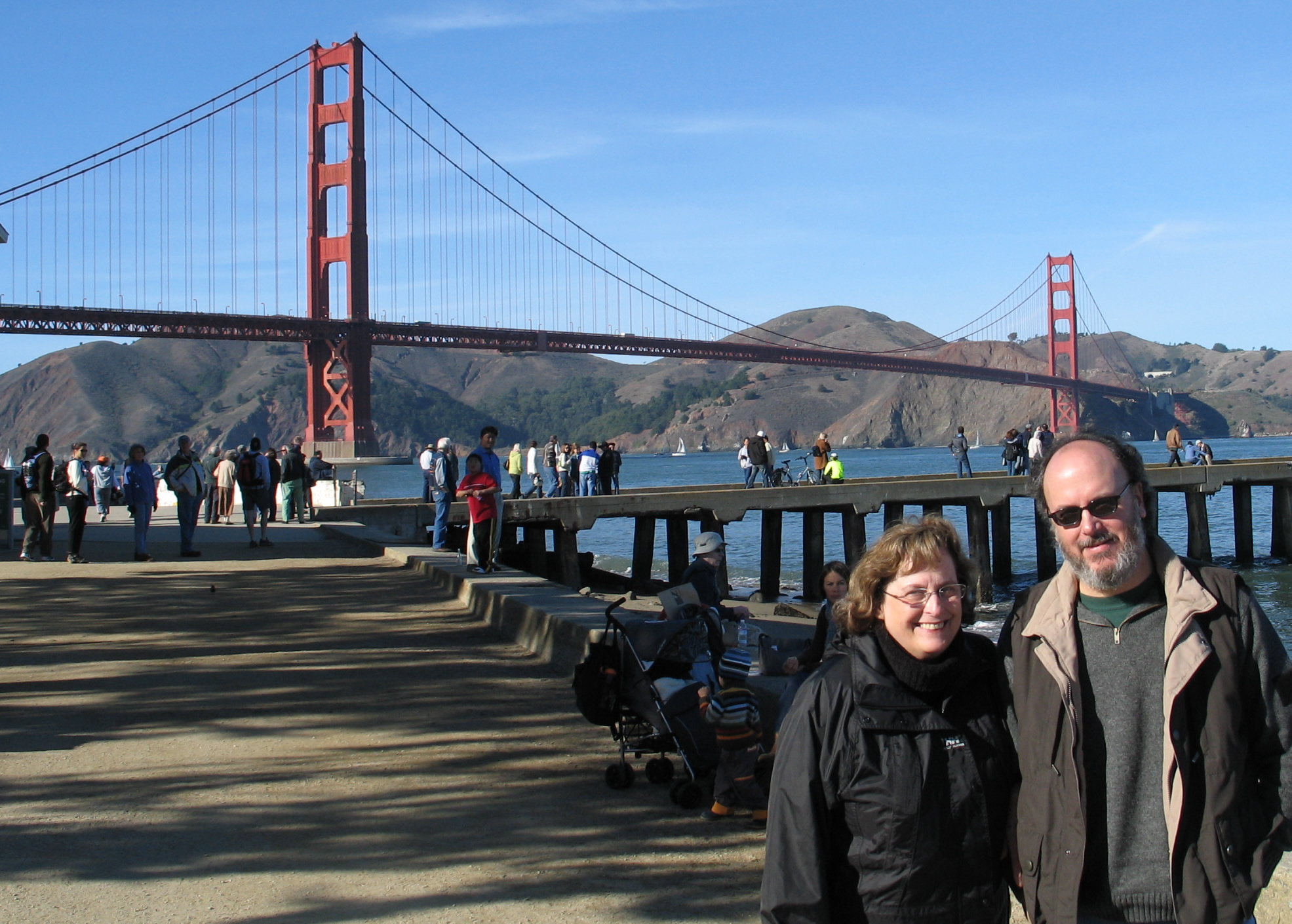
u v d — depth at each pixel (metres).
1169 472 29.36
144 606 10.34
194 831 4.35
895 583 2.36
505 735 5.86
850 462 118.56
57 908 3.59
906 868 2.28
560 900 3.72
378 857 4.10
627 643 5.06
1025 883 2.29
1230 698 2.17
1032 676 2.30
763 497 24.12
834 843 2.37
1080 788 2.21
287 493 22.08
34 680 7.05
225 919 3.53
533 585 10.05
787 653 6.05
